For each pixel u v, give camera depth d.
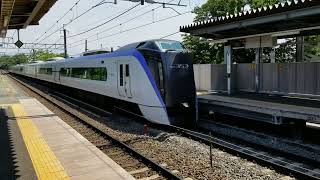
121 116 17.95
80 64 25.19
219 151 10.85
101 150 11.06
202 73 24.52
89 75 22.62
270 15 13.37
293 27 15.13
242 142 12.21
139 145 11.76
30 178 7.84
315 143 11.87
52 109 20.77
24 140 11.62
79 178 7.74
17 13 15.41
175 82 14.32
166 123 14.24
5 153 9.95
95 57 21.41
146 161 9.53
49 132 12.92
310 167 9.41
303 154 10.70
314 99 15.45
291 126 13.12
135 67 15.48
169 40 15.23
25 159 9.34
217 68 21.30
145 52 15.04
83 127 14.92
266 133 13.93
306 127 13.76
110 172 8.15
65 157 9.45
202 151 10.83
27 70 59.09
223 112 15.64
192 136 12.67
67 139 11.66
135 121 16.34
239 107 14.40
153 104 14.53
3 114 18.03
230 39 18.00
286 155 10.36
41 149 10.34
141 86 15.07
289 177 8.41
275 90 17.61
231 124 16.14
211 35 18.84
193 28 17.55
